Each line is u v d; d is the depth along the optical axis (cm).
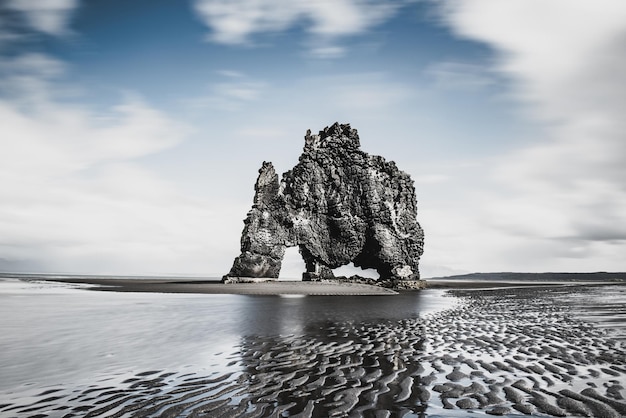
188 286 4894
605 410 654
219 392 762
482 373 904
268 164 5869
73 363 988
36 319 1816
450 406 680
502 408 668
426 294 4478
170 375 885
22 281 7212
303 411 658
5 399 714
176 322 1762
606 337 1394
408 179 6769
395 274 6275
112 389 778
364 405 688
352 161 6378
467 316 2106
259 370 934
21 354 1087
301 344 1265
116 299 3039
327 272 6066
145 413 646
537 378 856
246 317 1981
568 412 646
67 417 627
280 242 5662
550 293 4500
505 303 3014
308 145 6234
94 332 1461
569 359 1041
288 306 2647
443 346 1240
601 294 4222
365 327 1670
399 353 1130
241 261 5406
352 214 6234
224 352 1136
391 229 6362
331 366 974
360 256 6494
